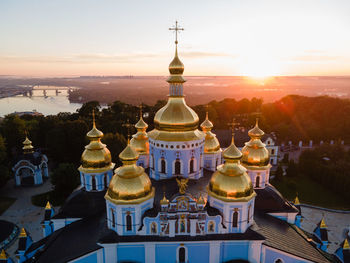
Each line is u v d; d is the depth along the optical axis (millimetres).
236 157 34562
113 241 33031
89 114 117250
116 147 83562
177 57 40438
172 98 41469
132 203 32938
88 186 44938
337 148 95875
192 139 40656
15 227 58375
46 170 86750
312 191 78125
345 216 64500
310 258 35875
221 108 164875
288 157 108625
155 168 42906
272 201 43875
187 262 34219
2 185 76562
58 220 42062
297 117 149125
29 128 107688
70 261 32750
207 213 33938
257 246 34281
